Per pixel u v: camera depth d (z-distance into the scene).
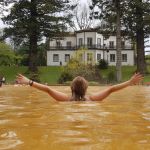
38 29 39.16
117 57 35.62
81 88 5.46
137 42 41.09
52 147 2.21
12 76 44.53
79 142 2.37
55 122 3.39
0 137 2.59
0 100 6.96
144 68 40.94
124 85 5.48
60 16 39.91
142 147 2.21
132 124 3.26
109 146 2.23
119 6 36.03
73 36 65.88
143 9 37.41
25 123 3.35
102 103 5.41
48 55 66.00
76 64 32.47
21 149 2.16
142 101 6.48
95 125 3.18
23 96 8.32
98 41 64.56
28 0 38.97
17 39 40.31
